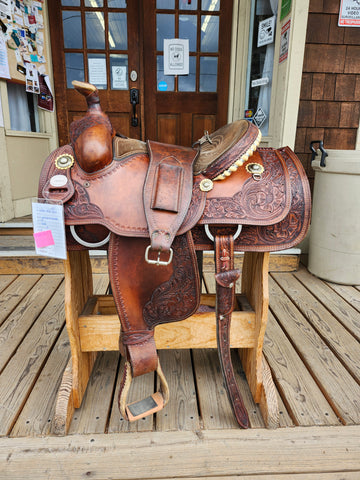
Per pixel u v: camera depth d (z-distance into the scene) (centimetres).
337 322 165
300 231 94
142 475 88
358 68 241
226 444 97
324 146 254
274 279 223
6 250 225
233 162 89
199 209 86
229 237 90
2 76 236
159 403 90
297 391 119
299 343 147
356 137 254
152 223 79
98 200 85
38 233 85
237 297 132
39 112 289
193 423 104
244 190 91
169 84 290
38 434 100
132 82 289
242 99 285
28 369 128
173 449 95
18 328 158
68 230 92
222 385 122
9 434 100
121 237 87
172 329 117
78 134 91
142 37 278
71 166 90
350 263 207
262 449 96
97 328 112
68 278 102
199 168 96
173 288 88
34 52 262
